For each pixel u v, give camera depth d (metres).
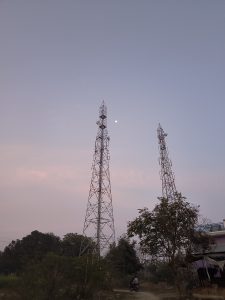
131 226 30.41
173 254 29.39
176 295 32.53
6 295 26.67
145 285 54.72
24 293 23.28
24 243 92.06
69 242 80.38
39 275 23.52
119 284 51.69
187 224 29.80
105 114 63.88
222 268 35.88
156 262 30.72
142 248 30.12
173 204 30.30
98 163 59.72
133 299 32.03
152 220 29.89
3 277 35.59
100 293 29.59
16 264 88.06
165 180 71.25
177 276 30.06
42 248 87.62
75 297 25.06
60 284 24.20
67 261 25.20
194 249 30.91
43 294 23.28
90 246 54.62
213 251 37.78
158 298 32.47
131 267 57.38
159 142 75.94
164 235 29.53
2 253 94.25
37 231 95.56
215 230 41.19
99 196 57.53
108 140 62.38
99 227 55.59
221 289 33.31
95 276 26.34
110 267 31.00
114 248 58.22
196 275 37.00
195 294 31.98
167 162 73.44
